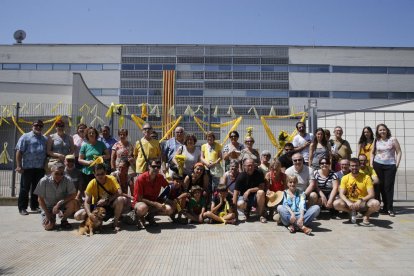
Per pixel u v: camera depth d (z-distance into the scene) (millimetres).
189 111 10641
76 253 4996
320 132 7672
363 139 8219
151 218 6734
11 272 4246
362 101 41969
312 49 41875
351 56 42344
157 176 6719
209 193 7297
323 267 4426
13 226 6656
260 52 41250
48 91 20750
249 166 7012
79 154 7715
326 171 7289
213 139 8102
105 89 41469
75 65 41906
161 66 41156
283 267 4430
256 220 7238
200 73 40719
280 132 10117
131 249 5195
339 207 6883
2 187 10156
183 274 4191
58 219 7340
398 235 5969
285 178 7277
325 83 41719
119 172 6914
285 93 41000
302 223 6109
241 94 40531
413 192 12750
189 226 6695
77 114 12133
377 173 7691
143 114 11172
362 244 5441
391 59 42688
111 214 6426
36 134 7820
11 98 20625
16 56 41969
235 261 4660
